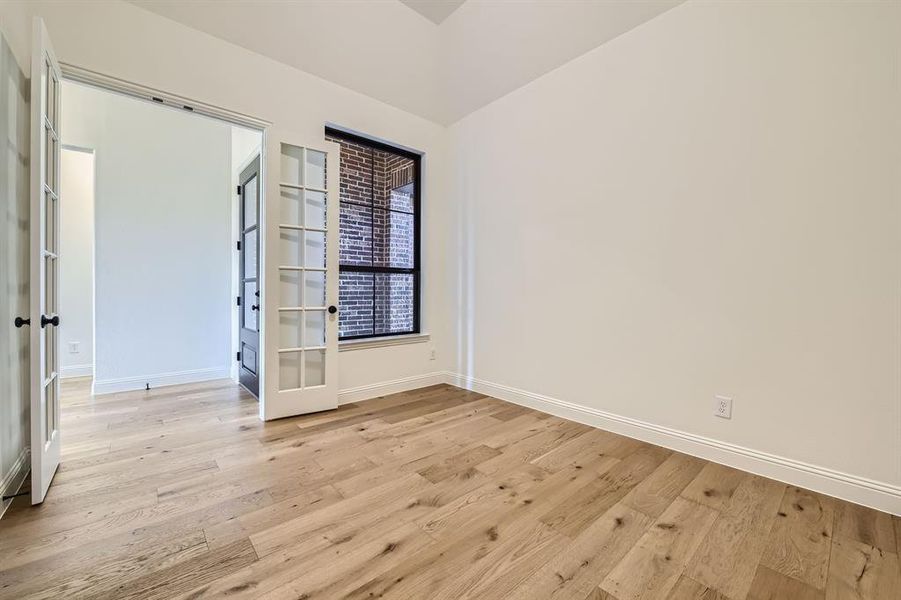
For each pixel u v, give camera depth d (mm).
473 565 1450
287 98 3062
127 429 2789
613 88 2766
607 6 2604
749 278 2191
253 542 1566
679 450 2469
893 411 1795
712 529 1679
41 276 1786
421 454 2422
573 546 1562
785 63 2057
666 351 2527
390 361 3816
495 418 3105
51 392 2051
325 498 1902
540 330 3281
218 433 2740
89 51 2307
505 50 3193
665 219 2518
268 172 2953
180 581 1354
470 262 3914
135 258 3812
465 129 3947
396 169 4293
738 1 2205
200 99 2674
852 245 1885
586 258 2947
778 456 2107
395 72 3484
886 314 1807
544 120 3223
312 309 3205
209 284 4219
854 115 1870
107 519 1705
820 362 1979
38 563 1428
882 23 1798
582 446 2557
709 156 2324
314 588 1331
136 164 3809
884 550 1548
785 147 2062
